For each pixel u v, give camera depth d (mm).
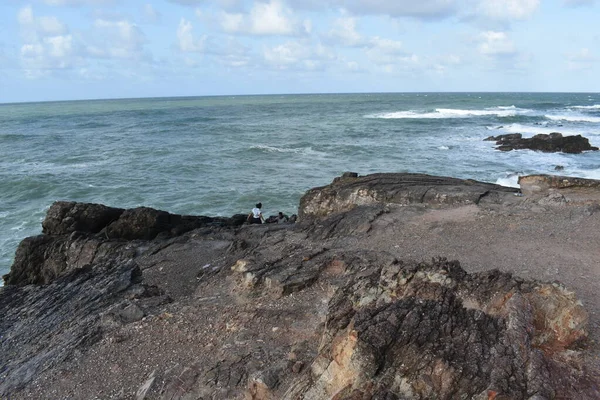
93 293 12250
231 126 65125
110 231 16875
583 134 45688
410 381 5316
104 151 43844
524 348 5695
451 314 6367
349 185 17359
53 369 8883
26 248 15812
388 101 141125
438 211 14602
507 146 39531
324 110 99000
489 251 11312
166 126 66875
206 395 7129
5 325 11664
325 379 5902
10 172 34406
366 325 5984
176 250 14531
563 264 10211
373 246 12320
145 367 8430
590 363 6012
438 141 45625
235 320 9352
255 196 27156
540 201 14750
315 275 10539
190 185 29953
